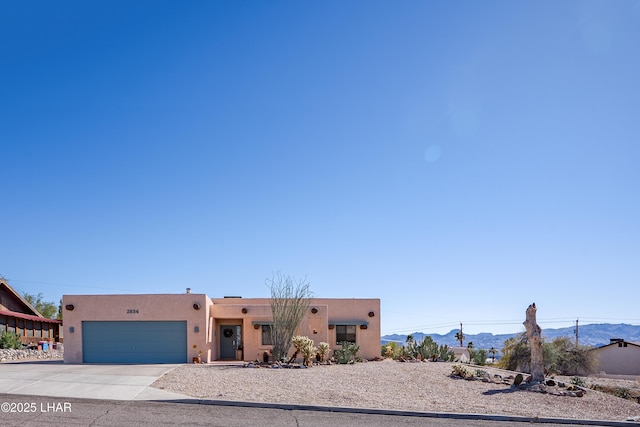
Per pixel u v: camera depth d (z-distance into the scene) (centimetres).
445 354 3156
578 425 1362
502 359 4288
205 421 1224
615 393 2419
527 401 1658
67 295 2778
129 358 2752
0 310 3600
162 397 1487
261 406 1416
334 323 3278
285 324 2648
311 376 2002
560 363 4097
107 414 1273
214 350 3003
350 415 1361
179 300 2789
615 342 4441
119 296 2795
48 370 2061
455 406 1516
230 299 3238
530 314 2028
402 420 1327
